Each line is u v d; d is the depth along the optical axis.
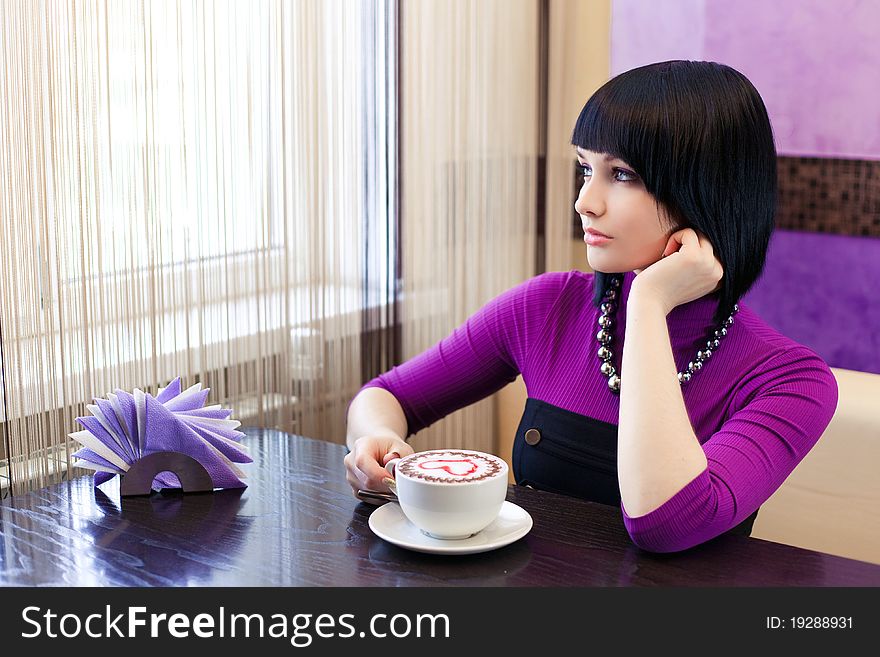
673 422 1.03
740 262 1.15
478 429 2.10
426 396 1.41
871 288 1.91
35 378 1.33
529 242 2.17
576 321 1.33
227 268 1.55
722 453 1.09
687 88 1.10
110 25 1.36
